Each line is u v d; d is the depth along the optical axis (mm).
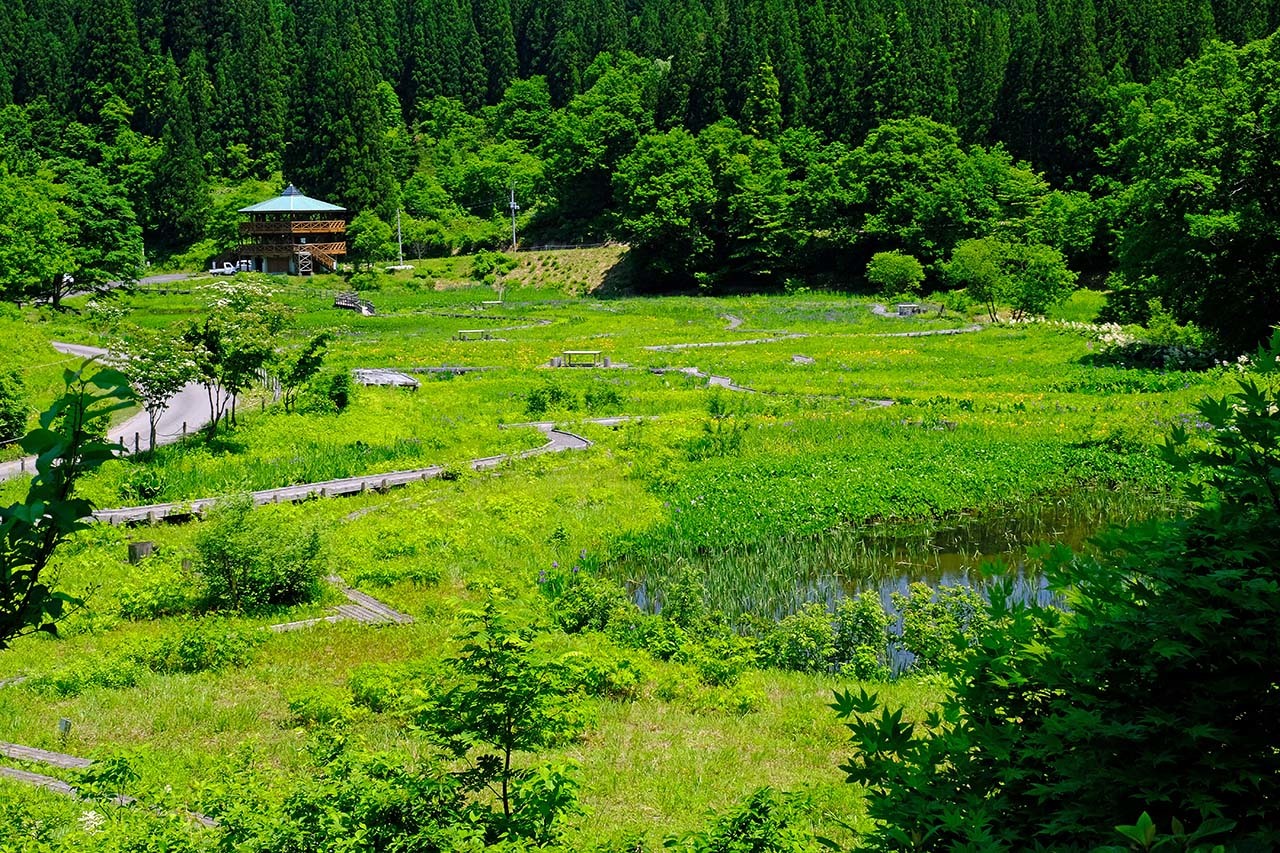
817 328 64000
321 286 100812
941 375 44250
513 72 150625
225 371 33281
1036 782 5258
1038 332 55219
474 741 7598
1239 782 4637
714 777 11984
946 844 5242
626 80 125125
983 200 84125
